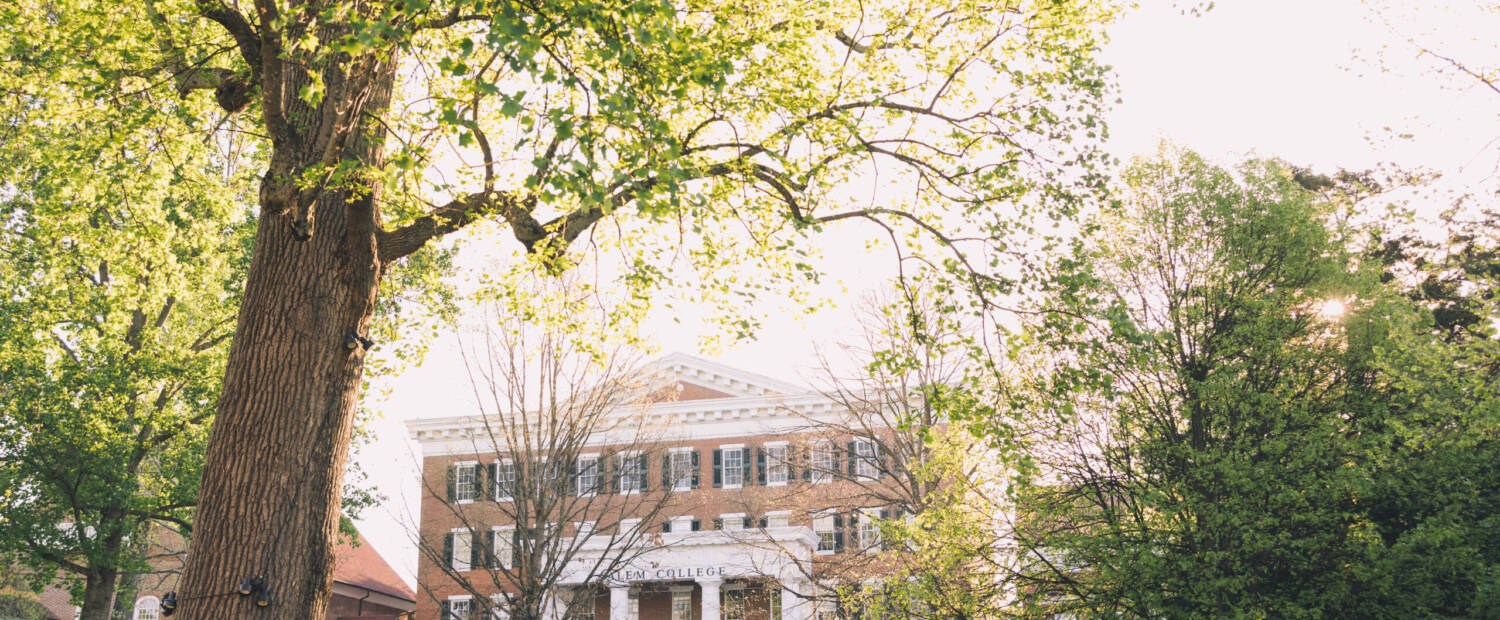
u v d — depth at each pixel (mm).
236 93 10242
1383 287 18344
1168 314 19031
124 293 17031
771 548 34969
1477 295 16047
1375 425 17281
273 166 8523
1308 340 18531
